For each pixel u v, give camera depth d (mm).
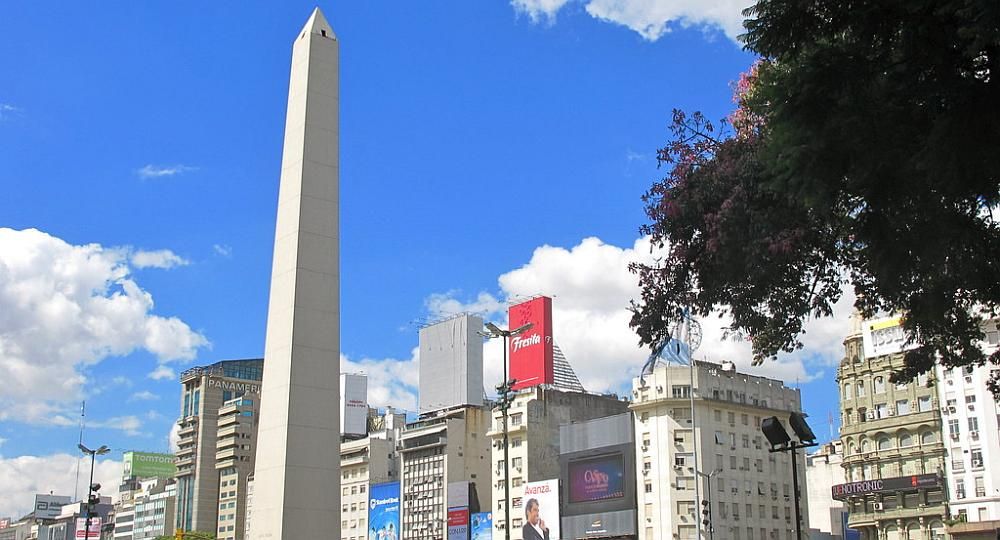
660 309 26156
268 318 42906
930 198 18953
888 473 83562
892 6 18047
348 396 159875
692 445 101438
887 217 19781
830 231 23438
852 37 19375
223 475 199625
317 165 43250
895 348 84875
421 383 138500
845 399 88375
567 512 109438
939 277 21641
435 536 126000
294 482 39750
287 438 40000
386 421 156625
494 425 121500
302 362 40969
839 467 115188
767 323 25031
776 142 19750
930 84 18016
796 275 24359
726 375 107188
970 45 16172
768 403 110438
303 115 43625
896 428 83250
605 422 108312
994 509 75938
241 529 193375
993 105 17141
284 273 42375
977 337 24500
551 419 118125
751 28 19656
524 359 120250
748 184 23859
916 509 80375
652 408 104000
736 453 104375
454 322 135625
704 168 24938
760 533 103375
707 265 25250
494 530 116688
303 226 42250
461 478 127438
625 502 103875
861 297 24938
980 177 17750
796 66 19391
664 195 25219
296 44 45625
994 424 77375
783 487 107500
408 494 131875
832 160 18703
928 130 18250
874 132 18203
